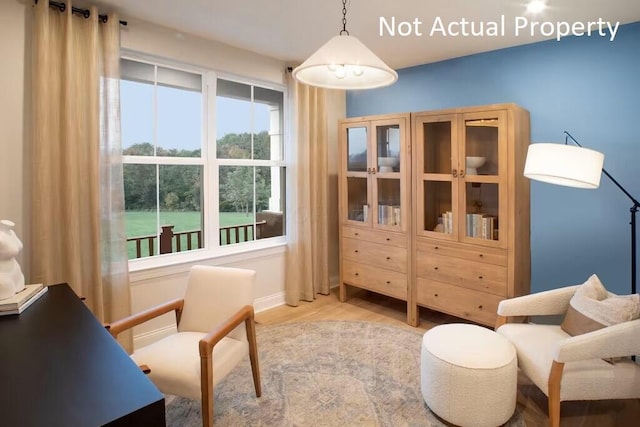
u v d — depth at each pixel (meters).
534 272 3.36
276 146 4.05
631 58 2.83
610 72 2.92
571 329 2.24
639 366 2.02
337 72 1.73
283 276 4.11
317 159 4.21
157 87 3.14
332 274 4.63
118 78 2.71
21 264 2.44
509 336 2.34
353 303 4.11
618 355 1.89
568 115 3.12
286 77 3.97
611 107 2.93
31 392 1.07
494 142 3.02
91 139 2.60
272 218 4.09
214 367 1.92
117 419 0.97
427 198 3.43
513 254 2.94
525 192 3.19
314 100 4.10
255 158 3.87
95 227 2.63
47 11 2.38
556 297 2.45
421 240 3.44
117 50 2.70
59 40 2.48
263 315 3.77
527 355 2.14
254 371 2.33
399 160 3.57
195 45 3.23
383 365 2.78
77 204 2.57
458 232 3.21
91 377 1.16
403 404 2.32
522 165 3.10
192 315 2.32
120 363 1.24
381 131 3.72
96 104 2.60
